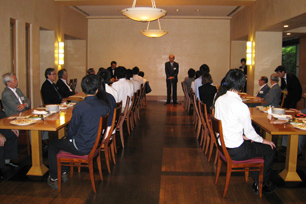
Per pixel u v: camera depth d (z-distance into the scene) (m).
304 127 3.04
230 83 2.82
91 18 10.87
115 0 7.36
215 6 8.77
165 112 8.26
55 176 3.22
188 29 10.84
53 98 5.14
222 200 2.99
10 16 5.50
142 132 5.86
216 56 10.90
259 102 5.23
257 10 7.57
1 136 3.41
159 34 6.97
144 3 7.57
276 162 4.11
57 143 3.10
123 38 10.98
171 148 4.79
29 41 6.51
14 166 3.82
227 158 2.92
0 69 5.14
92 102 3.01
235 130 2.85
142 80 8.31
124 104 5.44
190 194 3.12
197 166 3.96
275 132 2.94
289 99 5.84
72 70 10.80
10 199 2.95
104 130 3.12
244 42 10.57
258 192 3.10
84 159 3.06
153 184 3.37
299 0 5.21
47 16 7.35
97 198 3.00
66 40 10.70
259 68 7.84
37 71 6.86
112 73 9.23
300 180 3.43
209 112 4.88
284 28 7.08
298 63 10.27
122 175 3.62
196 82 6.20
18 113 3.91
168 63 9.83
